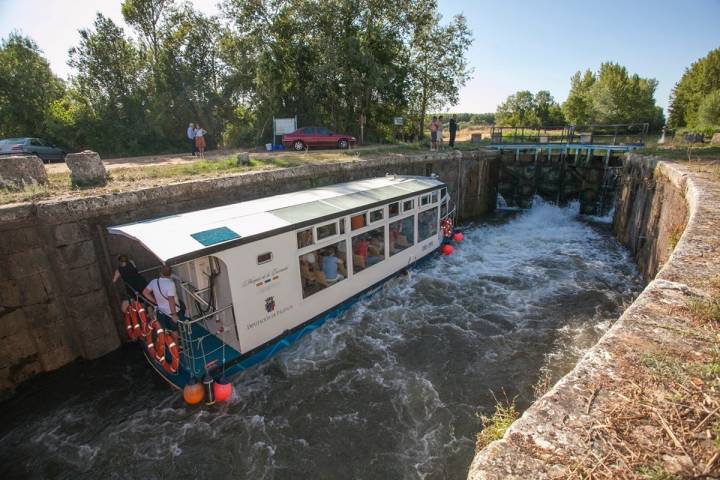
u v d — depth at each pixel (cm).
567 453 229
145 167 1351
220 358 778
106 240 930
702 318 353
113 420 762
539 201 2438
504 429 350
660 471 210
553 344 954
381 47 2795
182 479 645
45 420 767
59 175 1159
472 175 2212
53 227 841
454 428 714
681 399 262
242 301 782
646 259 1291
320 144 2252
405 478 627
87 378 873
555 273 1370
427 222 1351
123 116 2420
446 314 1092
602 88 5462
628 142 2331
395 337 986
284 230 833
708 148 1923
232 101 2842
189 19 2652
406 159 1841
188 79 2595
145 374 882
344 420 740
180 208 1077
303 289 908
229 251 746
